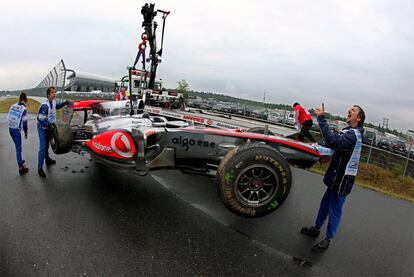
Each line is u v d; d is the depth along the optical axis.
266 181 2.95
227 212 3.94
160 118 5.01
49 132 4.73
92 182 4.57
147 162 3.65
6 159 5.55
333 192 3.17
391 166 11.66
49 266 2.45
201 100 23.70
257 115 21.27
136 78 8.20
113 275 2.41
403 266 3.06
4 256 2.54
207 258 2.80
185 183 5.02
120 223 3.32
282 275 2.65
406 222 4.48
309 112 8.98
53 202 3.70
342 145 2.96
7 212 3.34
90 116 6.61
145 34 7.96
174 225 3.42
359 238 3.67
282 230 3.61
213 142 3.64
